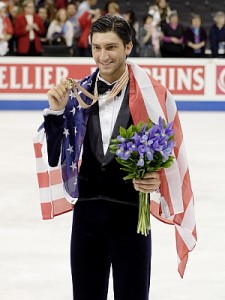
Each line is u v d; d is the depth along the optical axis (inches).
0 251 599.5
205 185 852.0
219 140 1165.1
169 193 339.6
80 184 341.7
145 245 338.0
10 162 975.0
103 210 338.0
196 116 1459.2
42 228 668.7
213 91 1544.0
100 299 345.1
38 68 1519.4
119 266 337.7
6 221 691.4
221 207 752.3
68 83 328.8
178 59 1535.4
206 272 555.2
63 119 336.8
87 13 1595.7
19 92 1523.1
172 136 319.6
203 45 1617.9
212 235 649.6
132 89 337.4
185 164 345.1
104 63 328.5
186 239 348.5
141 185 323.0
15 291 510.0
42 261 575.5
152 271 554.6
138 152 314.7
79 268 341.7
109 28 326.3
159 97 336.8
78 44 1606.8
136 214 337.1
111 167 335.3
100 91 338.3
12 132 1212.5
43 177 347.3
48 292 508.7
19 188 828.0
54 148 336.5
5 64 1514.5
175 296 504.4
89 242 340.5
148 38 1620.3
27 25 1551.4
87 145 339.0
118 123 334.6
